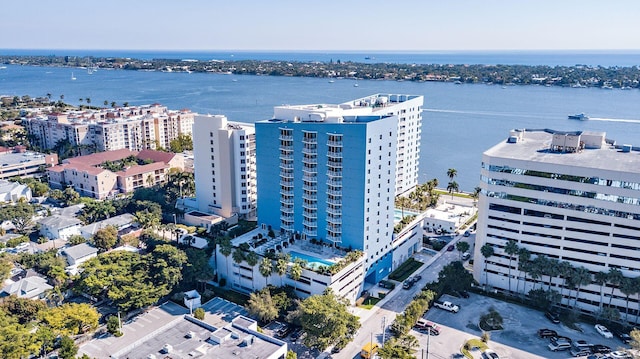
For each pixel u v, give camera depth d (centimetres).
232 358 8575
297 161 13900
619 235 11681
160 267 12731
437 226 18300
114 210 18500
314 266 12500
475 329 11681
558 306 12662
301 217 14325
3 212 17238
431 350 10800
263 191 14938
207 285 13950
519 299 13050
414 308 11556
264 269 12531
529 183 12444
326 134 13100
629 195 11350
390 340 10625
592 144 14062
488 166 12912
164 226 16750
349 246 13550
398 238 15062
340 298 11675
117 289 11919
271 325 11800
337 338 10612
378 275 14262
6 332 9806
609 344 11075
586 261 12231
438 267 15212
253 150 18225
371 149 12825
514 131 15100
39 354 10456
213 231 16412
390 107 18688
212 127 17650
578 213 12031
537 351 10838
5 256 14425
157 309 12531
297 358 10512
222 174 17900
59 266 13712
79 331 11275
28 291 12475
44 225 17162
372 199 13312
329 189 13400
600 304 12206
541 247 12675
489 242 13412
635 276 11731
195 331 9456
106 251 15550
